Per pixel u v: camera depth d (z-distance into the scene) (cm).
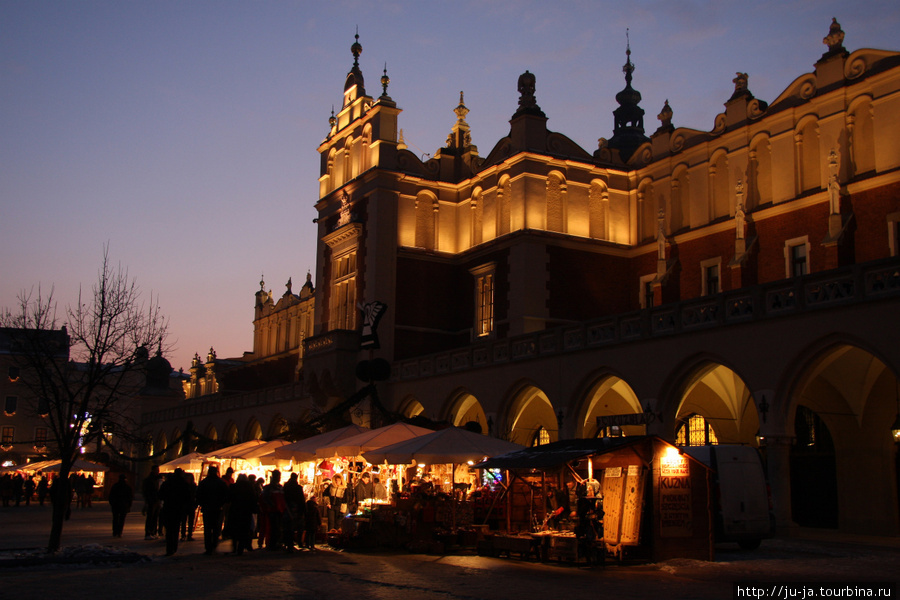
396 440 2217
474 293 3975
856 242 2892
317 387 4081
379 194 4025
